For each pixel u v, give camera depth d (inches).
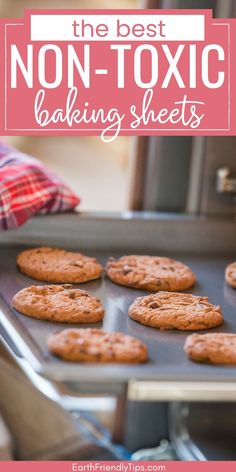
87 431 35.8
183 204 42.7
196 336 26.5
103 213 39.0
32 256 34.5
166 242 38.9
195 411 41.5
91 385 23.5
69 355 24.3
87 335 25.6
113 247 38.4
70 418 32.1
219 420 41.5
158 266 34.4
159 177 42.1
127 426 43.2
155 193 42.3
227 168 40.8
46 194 36.7
